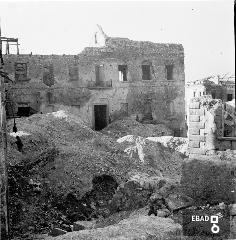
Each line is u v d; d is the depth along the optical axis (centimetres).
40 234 1205
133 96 3195
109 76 3138
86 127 2383
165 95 3278
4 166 980
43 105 2953
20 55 2912
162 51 3284
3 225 951
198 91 3878
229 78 3788
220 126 1157
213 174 884
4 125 996
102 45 3228
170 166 2106
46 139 1886
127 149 2127
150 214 948
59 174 1574
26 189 1441
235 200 832
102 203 1473
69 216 1380
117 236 729
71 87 3033
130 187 1109
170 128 3262
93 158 1775
